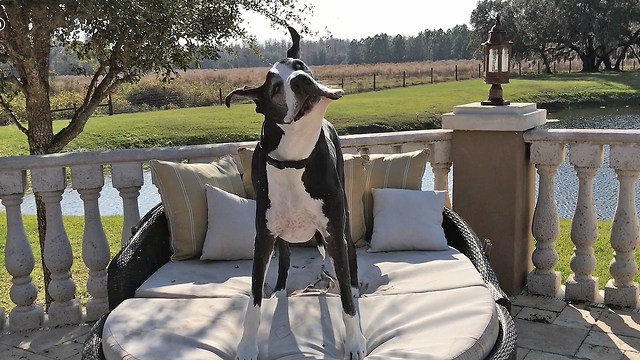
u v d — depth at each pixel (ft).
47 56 15.55
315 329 7.89
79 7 11.93
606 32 130.31
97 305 12.12
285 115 6.31
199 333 7.67
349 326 7.33
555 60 164.66
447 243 11.52
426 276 9.76
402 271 10.07
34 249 22.57
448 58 276.21
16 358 10.60
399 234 11.18
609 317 11.87
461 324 7.64
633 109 95.55
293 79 6.11
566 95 105.19
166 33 14.69
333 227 7.28
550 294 13.10
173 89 87.81
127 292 9.59
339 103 89.40
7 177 11.33
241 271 10.28
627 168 11.74
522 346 10.71
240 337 7.73
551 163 12.62
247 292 9.43
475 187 13.55
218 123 66.03
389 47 271.90
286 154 6.93
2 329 11.82
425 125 75.46
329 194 7.16
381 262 10.69
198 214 10.97
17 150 47.44
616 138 11.79
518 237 13.29
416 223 11.20
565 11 134.21
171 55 16.35
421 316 8.07
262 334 7.79
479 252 10.32
